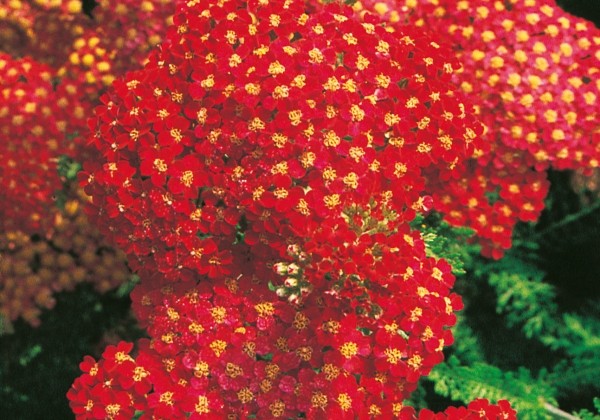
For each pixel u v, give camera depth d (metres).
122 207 0.24
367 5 0.30
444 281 0.24
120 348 0.24
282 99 0.23
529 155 0.30
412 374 0.23
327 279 0.23
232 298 0.24
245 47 0.23
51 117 0.30
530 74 0.30
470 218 0.30
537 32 0.30
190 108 0.24
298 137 0.23
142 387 0.23
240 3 0.24
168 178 0.24
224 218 0.24
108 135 0.24
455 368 0.32
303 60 0.23
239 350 0.23
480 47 0.30
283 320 0.23
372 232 0.23
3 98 0.30
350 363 0.23
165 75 0.24
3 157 0.30
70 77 0.32
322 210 0.23
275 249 0.23
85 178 0.24
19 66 0.31
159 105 0.24
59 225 0.31
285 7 0.24
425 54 0.25
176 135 0.24
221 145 0.23
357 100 0.23
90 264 0.32
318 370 0.23
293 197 0.23
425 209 0.24
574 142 0.30
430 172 0.28
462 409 0.24
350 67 0.24
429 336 0.23
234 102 0.23
